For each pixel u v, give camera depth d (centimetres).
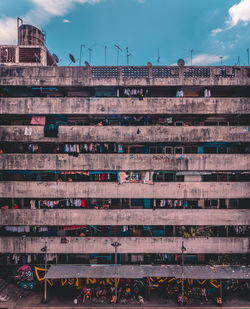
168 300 1869
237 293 1952
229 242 1930
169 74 1977
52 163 1944
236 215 1928
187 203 2052
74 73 1959
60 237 1947
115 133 1939
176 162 1942
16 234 2020
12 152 2086
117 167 1938
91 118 2111
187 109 1948
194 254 2066
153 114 1989
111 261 2056
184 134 1942
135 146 2102
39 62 2075
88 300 1856
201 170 1961
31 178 2077
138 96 2019
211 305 1814
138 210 1934
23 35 2284
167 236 2034
